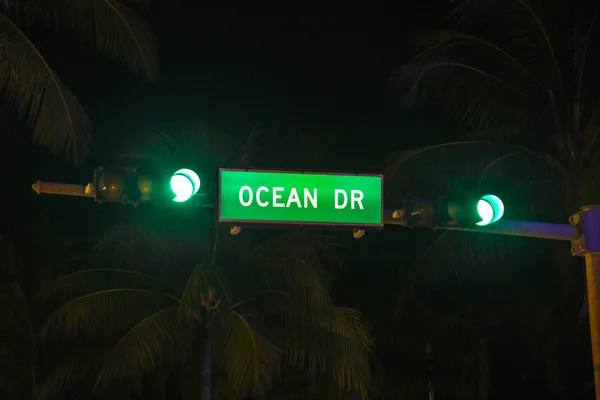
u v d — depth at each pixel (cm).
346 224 1072
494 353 2805
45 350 2239
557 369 2564
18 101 1631
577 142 2111
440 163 2130
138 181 1020
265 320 1869
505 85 2086
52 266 2209
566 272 2286
